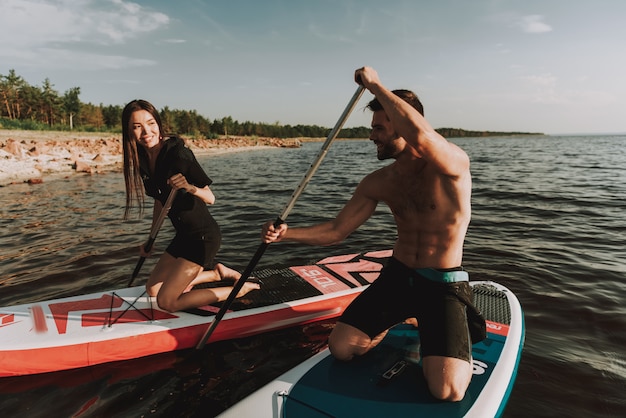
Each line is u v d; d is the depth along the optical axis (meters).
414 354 2.76
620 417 2.61
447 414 2.21
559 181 14.49
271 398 2.38
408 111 2.02
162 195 3.51
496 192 11.84
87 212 9.00
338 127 2.62
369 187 2.77
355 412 2.24
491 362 2.69
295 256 5.99
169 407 2.77
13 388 2.95
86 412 2.71
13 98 61.91
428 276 2.51
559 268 5.27
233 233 7.39
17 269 5.32
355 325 2.68
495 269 5.26
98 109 73.44
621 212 8.82
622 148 52.44
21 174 15.37
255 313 3.73
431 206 2.43
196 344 3.48
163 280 3.67
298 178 17.30
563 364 3.16
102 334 3.34
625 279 4.85
